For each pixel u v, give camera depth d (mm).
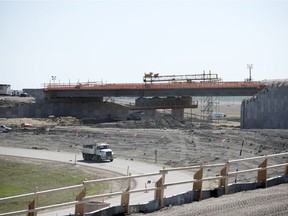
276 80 94188
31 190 48969
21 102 133250
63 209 36562
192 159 64000
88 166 63469
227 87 98562
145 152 72438
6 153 75250
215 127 94188
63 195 44594
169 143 76062
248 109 87375
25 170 60781
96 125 98938
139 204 17719
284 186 20984
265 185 20984
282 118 82000
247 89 97000
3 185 51781
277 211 15797
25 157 71188
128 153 73062
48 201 41281
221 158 61875
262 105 85125
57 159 69375
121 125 96750
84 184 16531
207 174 53656
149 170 59531
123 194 17391
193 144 72812
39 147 81500
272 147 63281
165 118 102062
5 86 157125
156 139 79438
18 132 95812
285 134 69625
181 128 93562
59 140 86375
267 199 17859
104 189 47750
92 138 85375
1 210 38531
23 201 42188
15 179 55156
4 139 89438
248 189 20688
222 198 18891
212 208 16797
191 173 55875
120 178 17234
